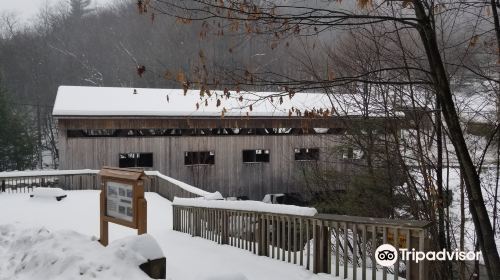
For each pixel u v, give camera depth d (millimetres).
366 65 8711
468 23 5547
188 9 3578
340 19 3516
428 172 7062
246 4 3535
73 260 5449
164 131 21750
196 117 20141
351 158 11352
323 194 11891
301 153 22906
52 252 5785
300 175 19969
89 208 12750
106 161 20109
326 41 10125
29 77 53781
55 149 44094
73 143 19625
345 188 11094
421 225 4590
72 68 52688
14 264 6055
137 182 6086
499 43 4098
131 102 20875
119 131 20734
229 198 18828
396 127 7742
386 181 8812
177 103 21328
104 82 48844
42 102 51156
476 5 4434
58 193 14109
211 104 21078
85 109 19266
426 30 3557
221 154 21953
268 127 21719
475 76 5984
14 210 12367
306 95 17109
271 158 22609
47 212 12062
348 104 9203
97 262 5277
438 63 3609
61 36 57219
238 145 22219
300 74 8055
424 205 6832
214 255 6871
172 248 7609
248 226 7121
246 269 6000
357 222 5176
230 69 4750
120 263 5297
